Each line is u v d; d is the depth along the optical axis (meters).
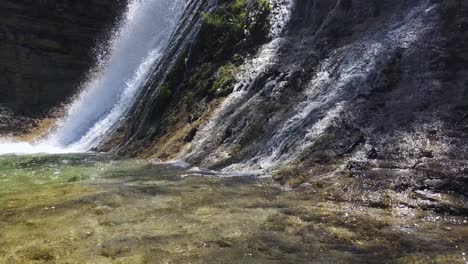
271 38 12.71
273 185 6.60
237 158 8.84
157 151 11.16
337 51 10.10
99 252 4.20
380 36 9.58
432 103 7.32
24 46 23.67
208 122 10.91
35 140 19.61
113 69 21.36
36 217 5.30
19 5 23.45
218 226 4.79
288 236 4.44
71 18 24.78
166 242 4.39
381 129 7.18
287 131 8.46
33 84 23.72
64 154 12.53
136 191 6.42
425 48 8.43
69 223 5.05
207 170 8.52
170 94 13.52
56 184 7.47
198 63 13.84
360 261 3.81
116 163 10.31
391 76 8.27
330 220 4.84
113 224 4.98
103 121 17.45
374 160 6.47
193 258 3.99
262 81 10.98
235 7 14.46
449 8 8.79
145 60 19.23
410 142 6.58
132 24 21.91
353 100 8.20
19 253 4.23
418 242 4.14
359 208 5.21
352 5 10.97
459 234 4.32
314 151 7.32
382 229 4.51
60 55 24.53
